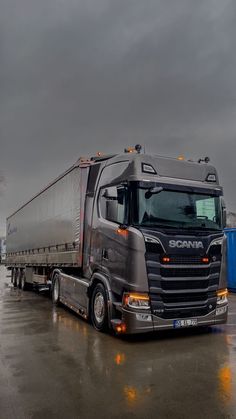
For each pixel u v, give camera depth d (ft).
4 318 31.01
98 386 15.02
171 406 13.10
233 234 50.72
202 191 24.34
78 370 17.03
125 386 15.02
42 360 18.65
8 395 14.12
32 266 51.31
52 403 13.37
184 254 22.41
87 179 29.19
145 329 21.21
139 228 21.70
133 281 21.30
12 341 22.68
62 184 34.91
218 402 13.43
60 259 34.73
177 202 23.29
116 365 17.78
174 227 22.63
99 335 24.18
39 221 45.32
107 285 23.86
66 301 32.53
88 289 26.73
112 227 23.72
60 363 18.12
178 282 22.16
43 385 15.15
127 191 22.57
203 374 16.47
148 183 22.50
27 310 35.70
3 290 59.72
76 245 29.55
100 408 12.95
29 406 13.12
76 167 30.40
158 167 23.25
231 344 21.77
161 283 21.65
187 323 22.40
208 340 22.81
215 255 23.82
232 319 30.53
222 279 24.17
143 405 13.20
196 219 23.63
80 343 22.07
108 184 25.30
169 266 21.86
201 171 24.98
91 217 27.43
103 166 26.78
